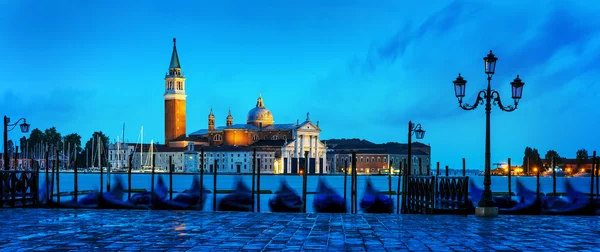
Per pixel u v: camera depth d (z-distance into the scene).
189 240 22.30
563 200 62.75
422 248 20.61
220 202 64.00
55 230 25.52
